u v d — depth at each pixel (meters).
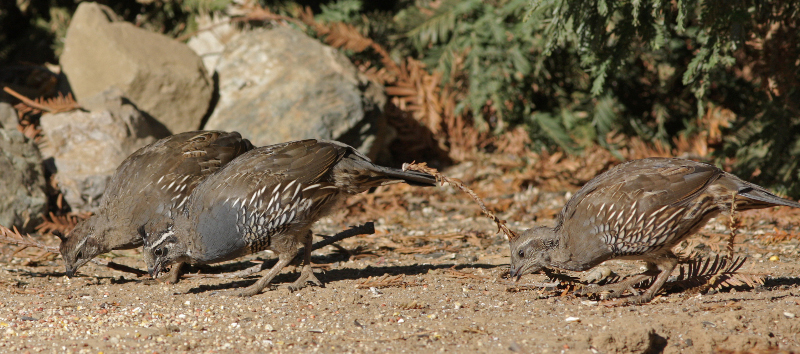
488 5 15.02
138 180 9.16
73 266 9.01
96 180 12.11
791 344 6.12
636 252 7.29
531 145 15.67
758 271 8.40
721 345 6.05
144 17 16.38
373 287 8.45
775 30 11.98
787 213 11.52
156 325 7.02
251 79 14.24
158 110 13.54
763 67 12.66
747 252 9.72
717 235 10.38
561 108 16.03
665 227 7.12
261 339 6.57
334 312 7.45
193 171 9.31
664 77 15.72
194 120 13.88
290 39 14.73
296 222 8.23
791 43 11.99
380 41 16.47
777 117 12.56
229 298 8.14
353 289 8.41
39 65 15.52
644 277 7.84
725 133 15.76
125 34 13.76
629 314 7.06
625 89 16.20
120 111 12.82
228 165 8.37
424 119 15.69
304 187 8.16
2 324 7.06
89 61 13.62
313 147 8.45
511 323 6.88
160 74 13.45
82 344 6.45
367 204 13.21
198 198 8.16
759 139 12.95
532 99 16.31
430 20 15.34
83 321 7.20
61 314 7.47
